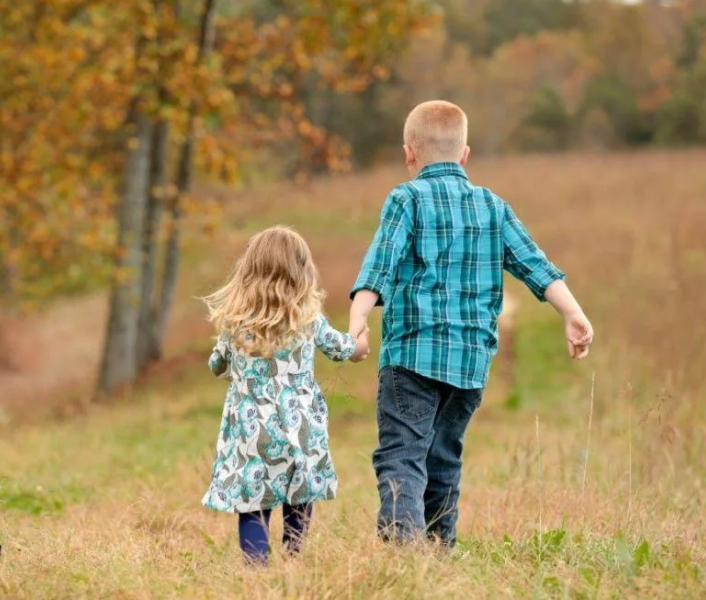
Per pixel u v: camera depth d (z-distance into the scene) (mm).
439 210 9047
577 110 138375
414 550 8023
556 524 10953
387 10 32875
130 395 32938
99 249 34031
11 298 39438
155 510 13172
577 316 8898
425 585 7359
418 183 9188
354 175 83688
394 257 8805
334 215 63531
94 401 33500
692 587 7512
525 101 138375
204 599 7691
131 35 32469
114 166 35875
